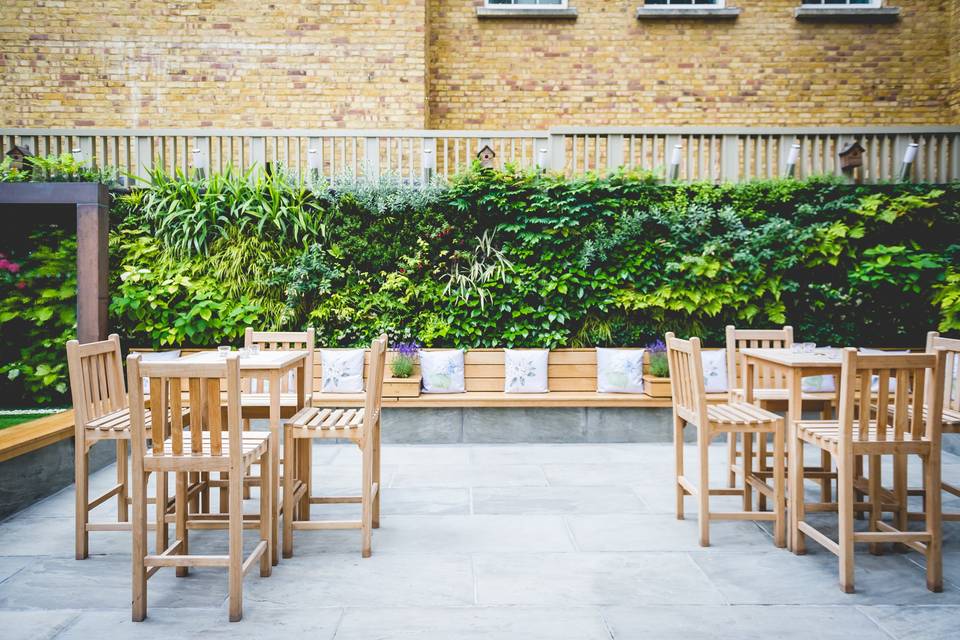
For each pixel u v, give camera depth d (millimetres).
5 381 6191
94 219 5383
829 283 6504
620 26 9016
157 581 2770
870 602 2561
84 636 2275
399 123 8625
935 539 2652
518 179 6535
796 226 6512
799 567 2922
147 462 2426
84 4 8469
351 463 4922
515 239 6594
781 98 9023
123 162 8039
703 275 6238
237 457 2418
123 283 6117
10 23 8438
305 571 2863
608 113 9023
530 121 9039
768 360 3535
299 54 8586
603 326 6328
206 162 7238
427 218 6531
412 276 6398
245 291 6262
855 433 2908
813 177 6598
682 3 9273
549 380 5926
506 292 6312
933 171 7250
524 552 3094
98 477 4434
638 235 6344
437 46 9023
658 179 6727
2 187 5320
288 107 8617
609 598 2590
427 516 3652
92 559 3006
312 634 2289
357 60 8609
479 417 5629
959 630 2328
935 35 8977
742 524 3525
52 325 6320
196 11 8539
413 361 5754
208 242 6383
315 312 6098
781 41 9008
